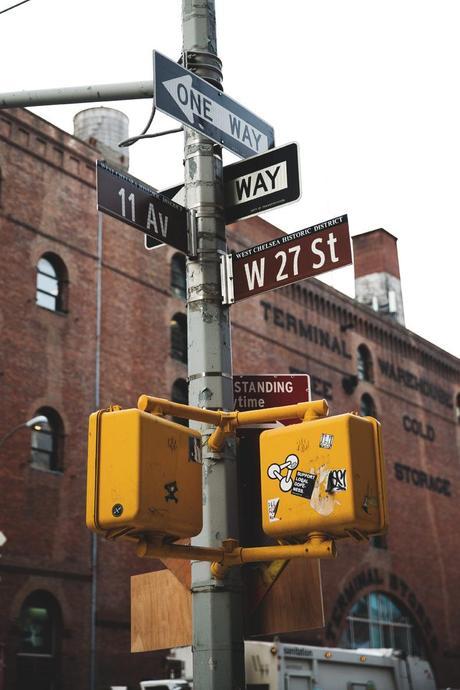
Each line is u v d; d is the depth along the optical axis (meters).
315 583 5.16
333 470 4.31
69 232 29.89
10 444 26.22
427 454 46.59
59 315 28.73
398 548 42.06
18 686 24.80
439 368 49.84
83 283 29.88
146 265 32.47
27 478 26.41
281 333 38.84
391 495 42.91
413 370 47.53
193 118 5.89
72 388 28.47
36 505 26.44
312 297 41.38
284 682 18.61
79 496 27.75
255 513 5.30
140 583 5.50
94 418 4.30
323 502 4.30
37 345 27.78
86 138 36.81
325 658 20.06
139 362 31.02
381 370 45.03
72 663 26.11
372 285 52.72
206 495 5.01
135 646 5.38
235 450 5.16
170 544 4.43
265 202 5.93
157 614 5.36
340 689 20.34
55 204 29.67
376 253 53.25
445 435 48.69
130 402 30.19
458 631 44.50
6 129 28.72
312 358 40.31
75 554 27.16
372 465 4.40
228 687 4.71
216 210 5.92
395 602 41.00
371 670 21.67
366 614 38.94
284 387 6.14
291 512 4.39
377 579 39.91
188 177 6.02
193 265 5.77
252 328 37.31
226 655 4.75
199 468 4.48
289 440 4.50
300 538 4.51
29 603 25.91
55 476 27.23
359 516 4.22
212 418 4.85
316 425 4.43
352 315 43.81
